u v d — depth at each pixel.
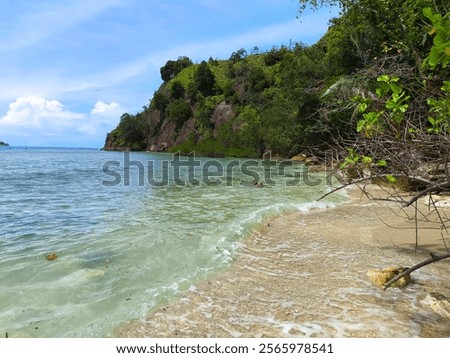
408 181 9.58
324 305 3.67
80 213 8.70
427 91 4.16
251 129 41.75
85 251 5.64
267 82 57.16
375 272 4.26
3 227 7.27
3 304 3.84
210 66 81.94
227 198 10.75
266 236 6.28
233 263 4.93
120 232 6.78
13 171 22.78
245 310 3.61
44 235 6.63
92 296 4.01
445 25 2.08
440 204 8.20
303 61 27.80
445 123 3.45
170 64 91.00
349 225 6.96
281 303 3.74
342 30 21.69
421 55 13.25
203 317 3.49
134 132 84.62
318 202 9.37
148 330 3.28
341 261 4.93
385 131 3.70
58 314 3.62
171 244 5.93
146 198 11.04
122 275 4.63
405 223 6.91
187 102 75.25
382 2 16.61
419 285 4.07
